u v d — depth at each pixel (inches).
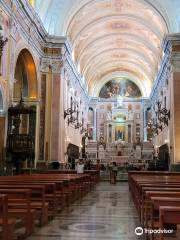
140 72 1590.8
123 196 525.3
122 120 1624.0
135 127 1626.5
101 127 1647.4
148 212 212.2
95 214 321.4
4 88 570.6
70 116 1003.9
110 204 412.2
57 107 842.8
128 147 1459.2
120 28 1144.2
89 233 226.7
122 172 1170.0
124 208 372.2
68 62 962.1
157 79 1218.0
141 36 1173.1
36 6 791.7
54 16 872.3
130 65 1565.0
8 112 582.9
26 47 709.9
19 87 795.4
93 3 926.4
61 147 866.8
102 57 1434.5
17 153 577.9
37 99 802.2
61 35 874.8
